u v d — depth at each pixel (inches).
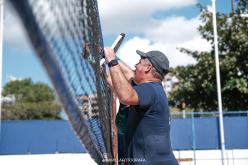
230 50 978.7
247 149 846.5
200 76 970.7
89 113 108.3
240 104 977.5
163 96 135.8
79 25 91.5
